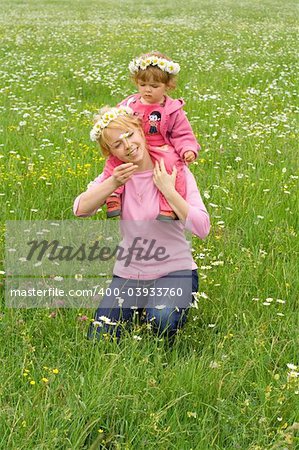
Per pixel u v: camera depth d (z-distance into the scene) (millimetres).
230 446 7863
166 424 8078
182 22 61000
